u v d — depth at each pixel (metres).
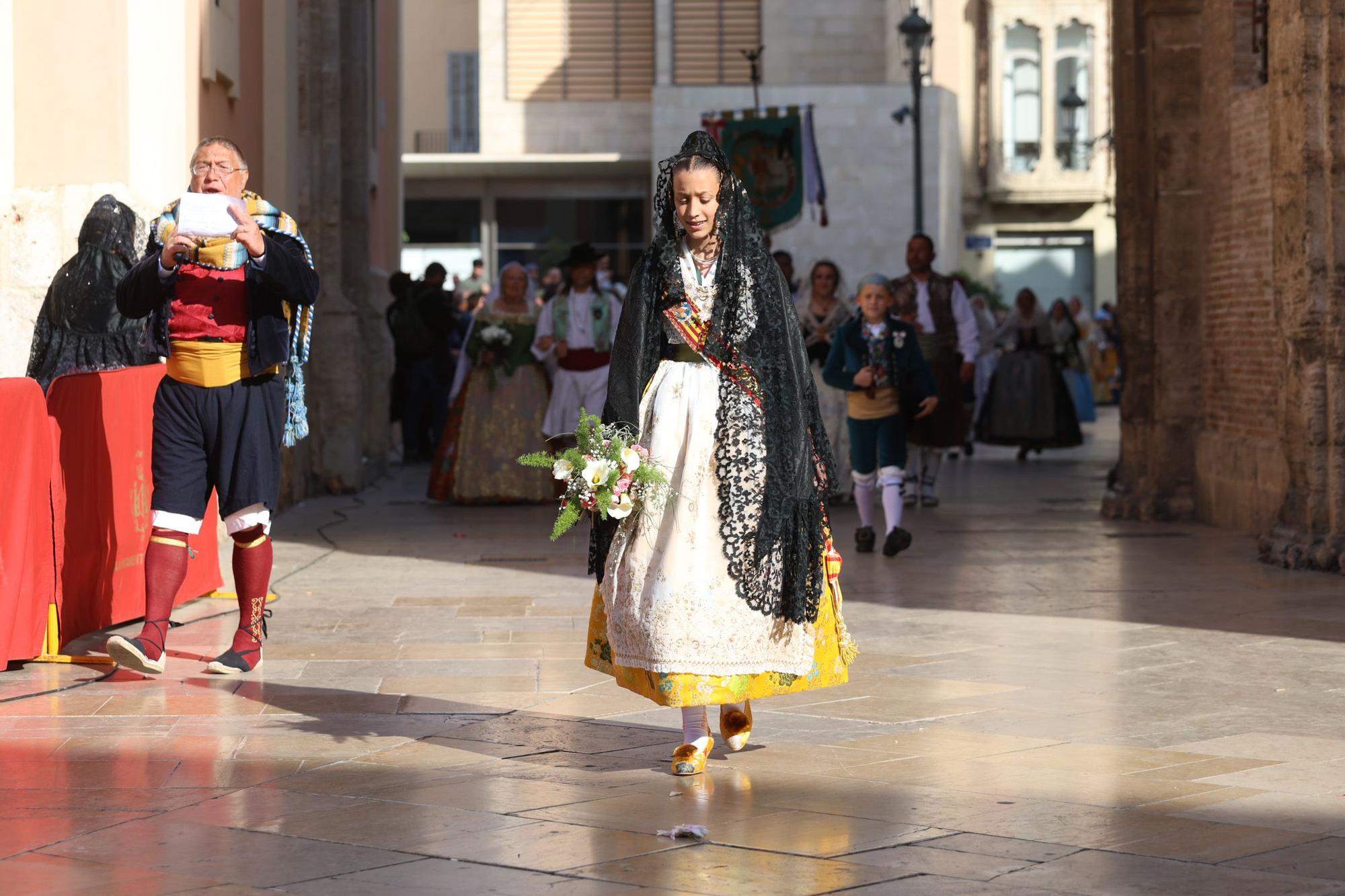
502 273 15.06
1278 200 10.24
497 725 5.88
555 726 5.87
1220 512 12.55
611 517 5.10
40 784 4.98
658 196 5.24
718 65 43.91
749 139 22.25
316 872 4.07
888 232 36.88
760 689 5.14
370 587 9.47
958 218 40.47
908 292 13.91
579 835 4.43
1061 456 21.30
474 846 4.31
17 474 6.81
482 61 45.22
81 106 9.52
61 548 7.23
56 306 9.27
